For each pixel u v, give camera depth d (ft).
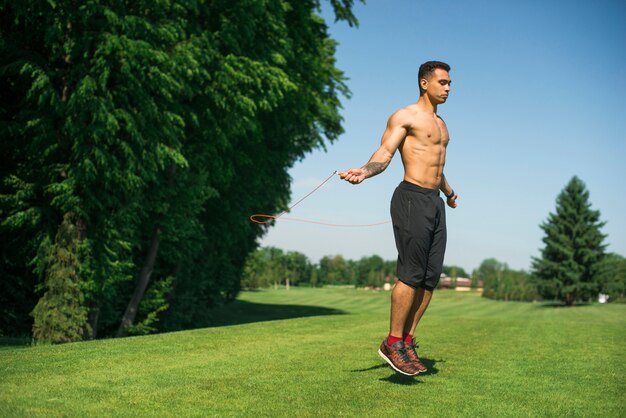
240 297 263.90
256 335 28.81
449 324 40.37
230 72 50.96
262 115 73.51
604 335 31.45
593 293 211.82
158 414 11.95
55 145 39.42
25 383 15.03
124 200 45.34
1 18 40.11
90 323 46.34
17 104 42.98
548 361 20.58
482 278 489.67
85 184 39.83
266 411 12.28
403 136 15.65
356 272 543.80
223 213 76.23
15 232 42.83
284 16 63.82
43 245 40.52
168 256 62.85
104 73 39.14
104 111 39.11
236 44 52.49
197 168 57.47
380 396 13.91
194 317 81.51
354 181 14.57
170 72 44.01
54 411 12.03
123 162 43.62
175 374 16.57
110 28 40.57
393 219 15.88
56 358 19.60
